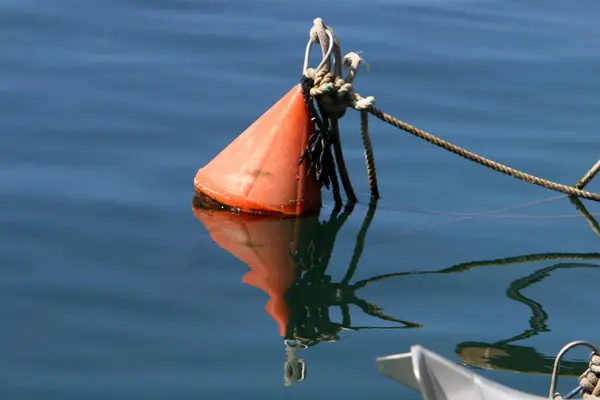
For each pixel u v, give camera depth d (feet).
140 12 43.19
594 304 25.09
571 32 42.78
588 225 29.50
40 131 32.91
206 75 37.40
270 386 21.24
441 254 27.61
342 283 25.94
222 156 30.04
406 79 37.91
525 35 42.34
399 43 40.98
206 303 24.48
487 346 23.04
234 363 22.07
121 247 26.81
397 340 23.22
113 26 41.68
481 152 33.01
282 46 40.06
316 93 28.37
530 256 27.58
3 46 39.29
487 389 18.06
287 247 27.63
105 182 30.17
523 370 22.12
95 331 23.08
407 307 24.81
